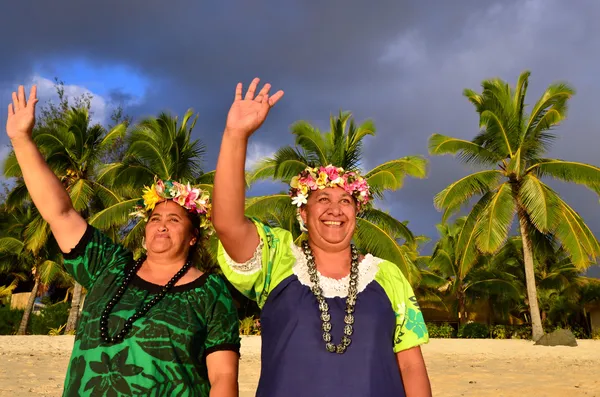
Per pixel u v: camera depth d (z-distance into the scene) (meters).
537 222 21.83
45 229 24.94
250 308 30.53
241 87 2.55
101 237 3.14
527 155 24.14
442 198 23.16
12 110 3.10
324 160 21.83
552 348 20.12
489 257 36.12
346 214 2.83
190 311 2.89
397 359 2.80
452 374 11.84
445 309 39.66
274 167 22.34
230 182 2.45
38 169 3.05
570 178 22.48
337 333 2.54
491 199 23.55
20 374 10.48
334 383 2.44
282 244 2.78
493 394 8.95
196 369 2.86
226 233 2.53
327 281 2.70
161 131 23.53
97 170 25.61
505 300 34.91
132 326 2.77
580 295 33.91
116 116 33.66
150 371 2.70
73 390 2.69
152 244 3.07
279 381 2.48
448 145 24.11
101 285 2.95
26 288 40.16
